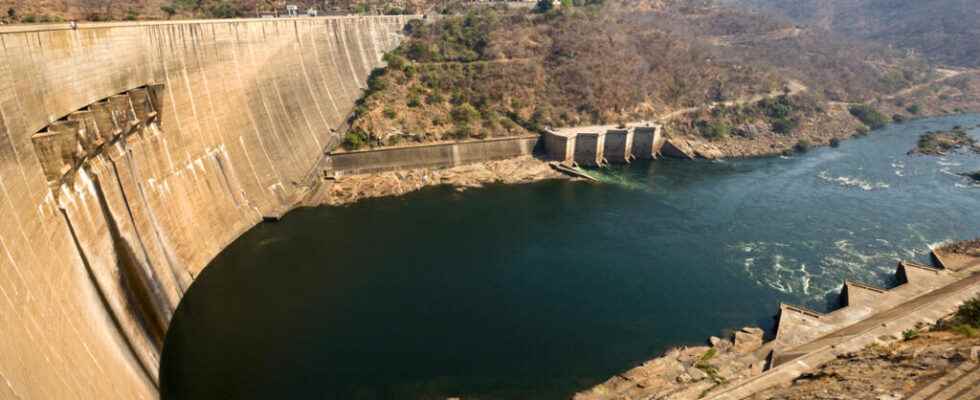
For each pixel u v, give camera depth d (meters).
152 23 61.53
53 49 45.22
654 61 139.50
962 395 32.41
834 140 127.69
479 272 69.88
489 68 123.81
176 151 64.25
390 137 103.38
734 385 43.44
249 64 82.94
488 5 158.25
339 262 71.38
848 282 63.44
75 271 41.28
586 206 92.31
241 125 79.19
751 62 154.50
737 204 92.75
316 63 104.38
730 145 124.38
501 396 48.88
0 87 37.31
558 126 117.31
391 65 120.31
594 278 68.75
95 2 102.44
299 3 139.25
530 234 81.31
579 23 141.50
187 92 67.88
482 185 100.75
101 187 48.75
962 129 139.38
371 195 93.75
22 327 31.22
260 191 81.12
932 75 184.50
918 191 97.50
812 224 84.38
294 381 49.75
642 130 117.62
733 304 62.88
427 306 62.12
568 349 55.16
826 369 42.19
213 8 120.88
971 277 60.62
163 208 59.50
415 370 51.72
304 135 94.31
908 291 60.38
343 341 55.53
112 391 37.75
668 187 101.19
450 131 108.81
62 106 45.88
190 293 61.91
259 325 57.34
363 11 143.38
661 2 195.12
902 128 144.25
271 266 69.50
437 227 83.25
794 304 62.66
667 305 62.88
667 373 50.53
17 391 28.06
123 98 54.53
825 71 165.38
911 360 38.84
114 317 44.88
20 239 34.72
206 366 50.97
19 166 37.47
